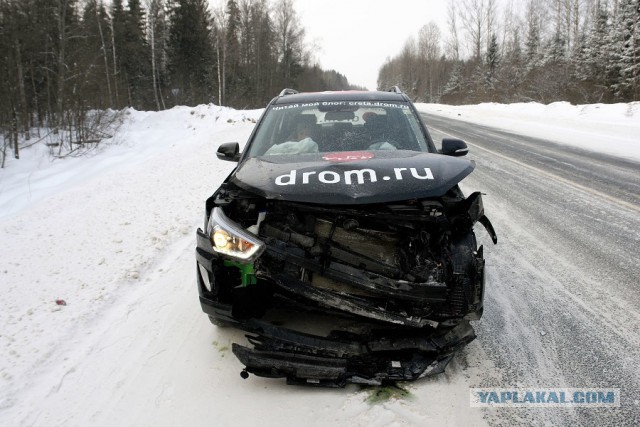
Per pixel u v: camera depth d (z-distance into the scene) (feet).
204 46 147.23
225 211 8.99
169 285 13.76
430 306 8.20
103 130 62.69
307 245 8.55
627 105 63.62
